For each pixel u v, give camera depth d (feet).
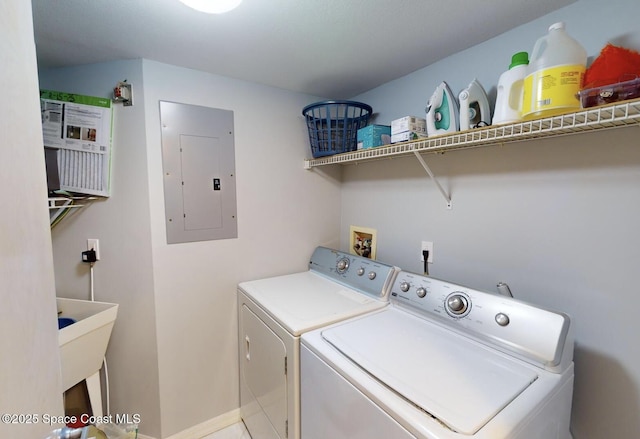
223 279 5.77
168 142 5.07
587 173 3.27
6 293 1.74
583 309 3.35
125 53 4.61
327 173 6.97
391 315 4.29
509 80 3.39
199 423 5.68
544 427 2.59
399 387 2.65
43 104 4.76
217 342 5.78
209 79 5.37
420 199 5.22
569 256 3.45
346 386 2.93
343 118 5.67
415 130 4.42
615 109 2.37
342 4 3.38
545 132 2.97
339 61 4.88
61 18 3.64
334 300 4.84
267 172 6.13
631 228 3.00
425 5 3.40
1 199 1.72
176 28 3.89
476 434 2.15
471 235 4.45
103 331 4.88
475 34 4.04
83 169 4.91
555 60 2.89
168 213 5.14
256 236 6.09
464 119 3.81
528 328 3.08
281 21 3.73
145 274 5.08
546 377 2.83
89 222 5.16
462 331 3.63
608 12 3.08
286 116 6.27
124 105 4.92
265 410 4.72
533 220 3.75
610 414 3.19
